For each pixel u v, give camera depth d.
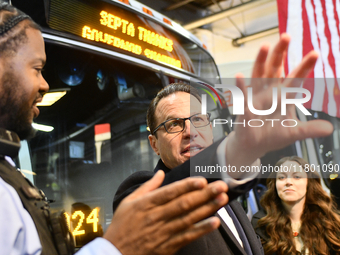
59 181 2.52
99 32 2.65
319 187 2.17
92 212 2.48
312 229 2.07
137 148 3.16
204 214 0.42
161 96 1.18
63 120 2.70
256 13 12.40
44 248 0.57
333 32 3.74
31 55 0.67
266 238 2.18
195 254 0.91
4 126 0.65
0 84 0.63
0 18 0.65
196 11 12.64
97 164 2.79
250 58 12.53
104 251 0.43
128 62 2.84
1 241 0.52
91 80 2.90
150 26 3.10
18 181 0.63
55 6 2.39
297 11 3.85
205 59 3.71
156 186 0.48
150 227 0.43
